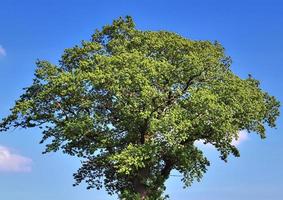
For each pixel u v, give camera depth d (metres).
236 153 51.66
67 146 48.44
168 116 42.22
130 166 43.31
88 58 48.72
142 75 43.16
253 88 50.91
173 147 44.41
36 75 49.22
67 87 44.94
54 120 47.53
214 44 50.78
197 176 50.47
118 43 48.50
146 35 48.19
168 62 46.53
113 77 42.84
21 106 47.12
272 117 53.03
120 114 45.66
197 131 45.16
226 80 47.59
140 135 46.34
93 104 46.44
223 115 43.38
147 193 46.75
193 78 46.91
